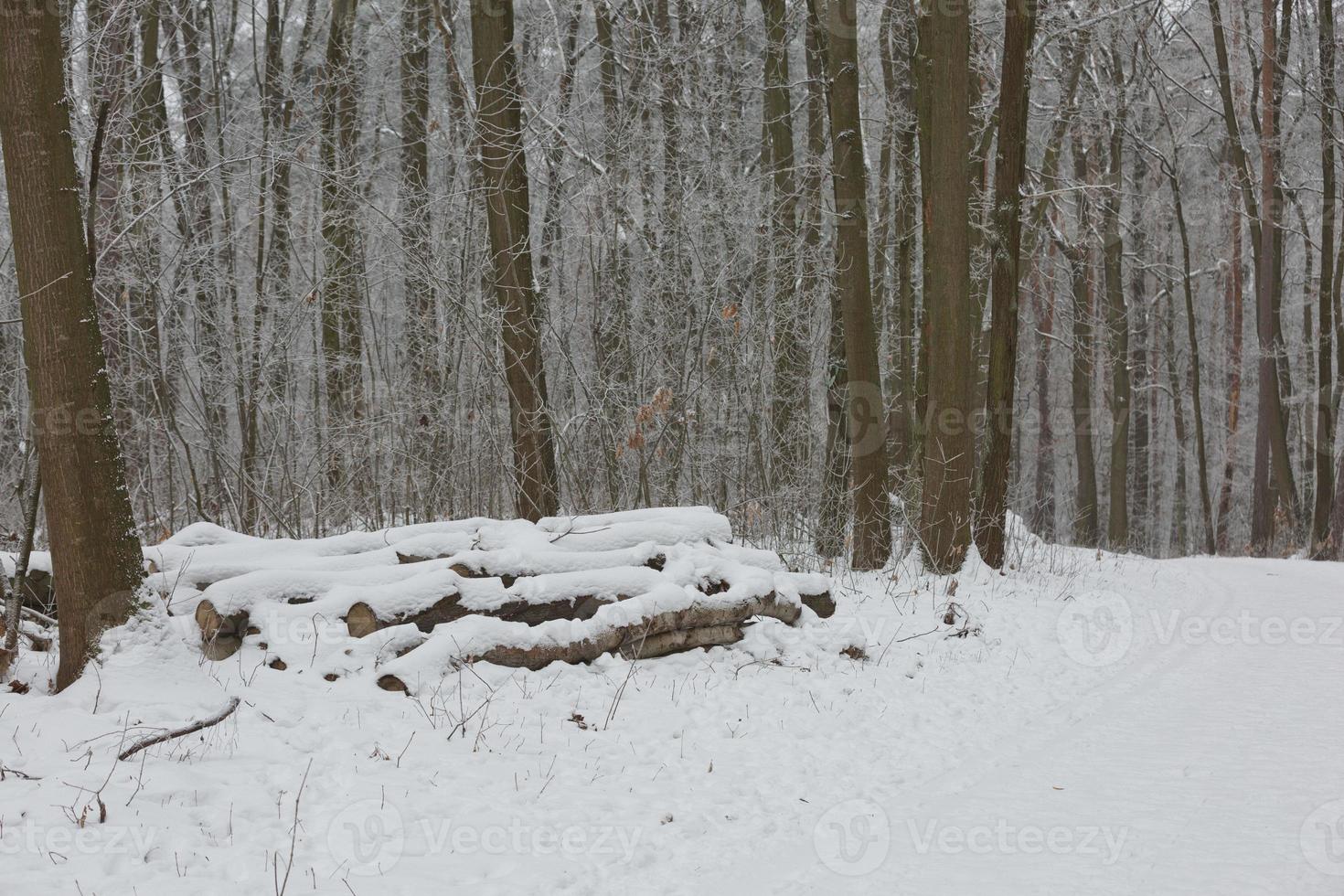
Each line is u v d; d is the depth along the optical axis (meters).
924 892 4.39
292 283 15.43
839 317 15.30
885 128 19.84
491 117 12.23
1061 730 7.38
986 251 19.12
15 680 6.94
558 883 4.45
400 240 14.55
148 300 13.57
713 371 14.55
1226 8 28.67
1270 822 5.08
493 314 13.58
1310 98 27.72
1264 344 27.45
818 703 7.64
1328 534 26.58
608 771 5.93
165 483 15.40
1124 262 32.06
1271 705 7.96
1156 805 5.45
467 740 6.18
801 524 14.58
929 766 6.48
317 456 14.27
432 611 7.65
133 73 14.18
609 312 14.80
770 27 16.88
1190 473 41.94
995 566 14.32
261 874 4.38
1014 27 14.20
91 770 5.27
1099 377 35.72
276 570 7.71
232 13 19.39
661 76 16.50
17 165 6.64
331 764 5.65
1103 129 27.14
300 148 14.23
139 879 4.26
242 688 6.73
